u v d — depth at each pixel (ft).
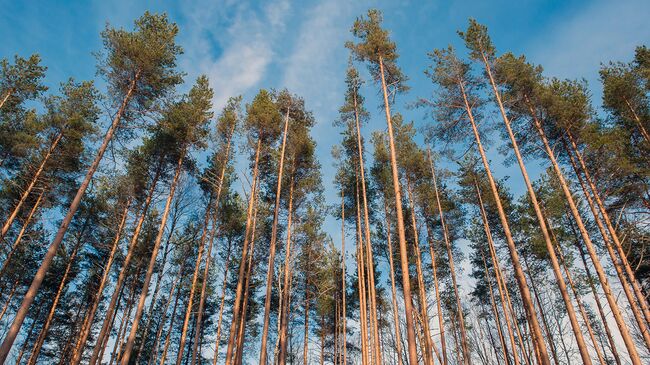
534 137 52.54
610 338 59.47
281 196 62.85
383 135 67.31
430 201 66.18
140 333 89.86
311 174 63.57
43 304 74.28
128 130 49.24
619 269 46.24
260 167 62.03
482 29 52.13
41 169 56.34
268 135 61.41
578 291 65.87
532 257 71.15
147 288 45.47
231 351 45.75
